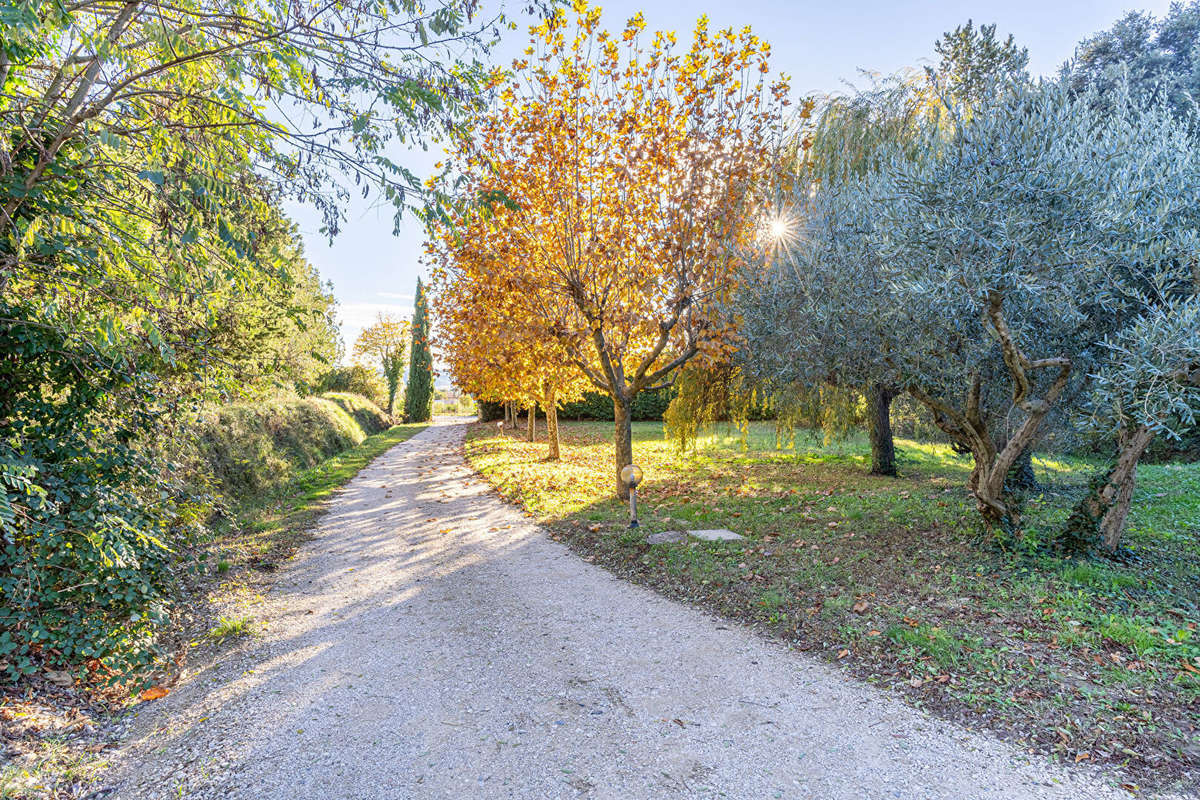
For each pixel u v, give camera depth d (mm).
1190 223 5422
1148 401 4910
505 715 3719
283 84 4578
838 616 5066
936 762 3094
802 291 7180
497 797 2896
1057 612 4848
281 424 16797
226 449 11680
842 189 8266
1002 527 6754
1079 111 5809
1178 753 3047
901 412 13023
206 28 4352
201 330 6305
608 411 37719
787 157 11672
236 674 4422
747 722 3559
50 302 4371
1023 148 5086
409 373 49156
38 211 4055
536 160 9680
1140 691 3648
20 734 3416
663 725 3553
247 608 5859
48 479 4359
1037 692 3703
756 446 20125
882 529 7883
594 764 3168
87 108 4082
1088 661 4062
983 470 6871
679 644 4777
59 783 3064
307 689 4133
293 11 4191
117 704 4000
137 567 4656
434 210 4742
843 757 3168
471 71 5184
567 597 6031
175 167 4414
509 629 5195
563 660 4527
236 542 8453
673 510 9820
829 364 7211
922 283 5156
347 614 5672
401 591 6336
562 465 16734
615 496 11273
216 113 4727
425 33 4652
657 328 10344
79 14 4051
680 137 9586
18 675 3896
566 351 10797
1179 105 12492
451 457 21078
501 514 10383
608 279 10336
